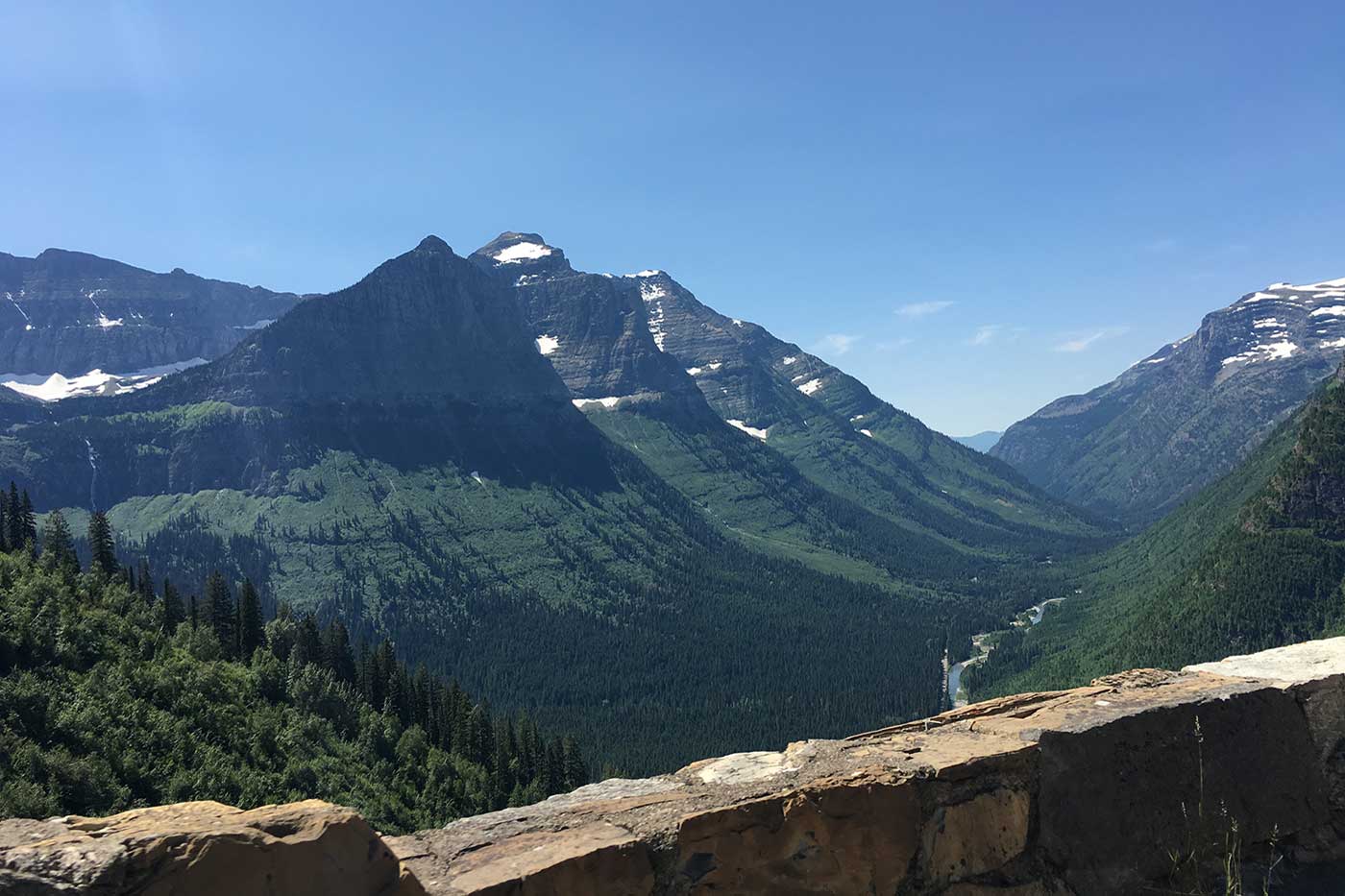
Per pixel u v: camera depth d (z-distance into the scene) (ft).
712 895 23.65
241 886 17.75
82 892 16.30
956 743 28.66
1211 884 28.89
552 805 25.99
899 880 25.43
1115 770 28.99
